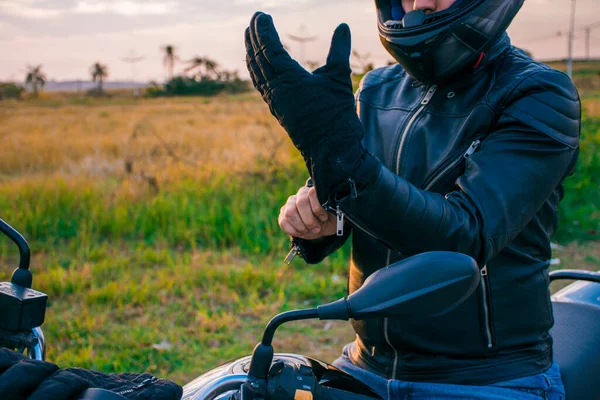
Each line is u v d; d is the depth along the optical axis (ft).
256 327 13.52
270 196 22.44
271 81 4.17
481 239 4.42
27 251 4.87
